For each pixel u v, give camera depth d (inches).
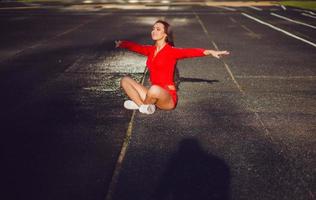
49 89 268.4
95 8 1085.1
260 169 150.7
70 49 431.5
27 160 159.9
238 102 237.5
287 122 202.8
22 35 550.9
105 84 282.7
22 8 1090.1
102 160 159.2
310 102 237.5
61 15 872.9
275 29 598.9
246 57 382.0
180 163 155.9
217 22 706.2
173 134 186.4
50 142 178.1
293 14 846.5
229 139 180.4
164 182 140.9
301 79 294.2
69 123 202.4
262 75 307.3
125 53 406.6
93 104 235.1
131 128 194.7
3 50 426.0
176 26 645.3
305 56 385.7
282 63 353.4
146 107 187.8
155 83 193.6
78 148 171.2
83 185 139.0
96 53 406.9
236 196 131.3
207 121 204.2
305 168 151.8
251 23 684.1
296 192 133.9
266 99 243.6
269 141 178.2
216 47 441.1
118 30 594.2
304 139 180.5
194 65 345.1
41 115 215.0
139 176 145.3
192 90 263.9
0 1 1427.2
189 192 134.0
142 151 167.5
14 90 266.1
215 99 243.4
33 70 327.6
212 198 130.1
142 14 881.5
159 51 190.9
